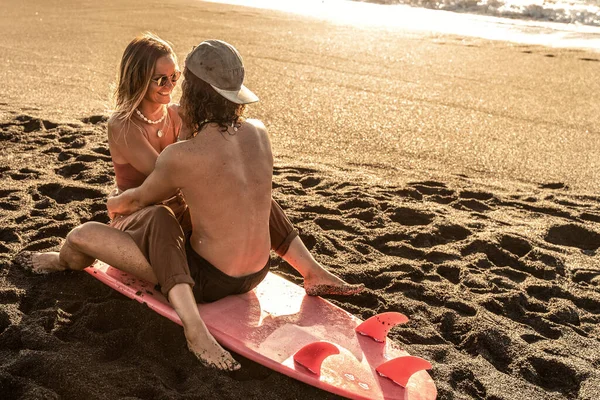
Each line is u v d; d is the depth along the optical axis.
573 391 3.20
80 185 4.97
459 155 6.61
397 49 11.45
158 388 2.80
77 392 2.78
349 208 5.08
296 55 10.55
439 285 4.03
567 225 4.98
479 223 4.92
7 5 13.55
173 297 3.02
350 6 16.59
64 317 3.32
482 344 3.48
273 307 3.32
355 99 8.34
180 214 3.48
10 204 4.61
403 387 2.89
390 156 6.48
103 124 6.72
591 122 7.82
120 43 10.66
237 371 2.98
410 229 4.72
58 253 3.67
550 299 3.99
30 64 9.14
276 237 3.51
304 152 6.48
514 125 7.62
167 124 3.65
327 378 2.88
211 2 15.74
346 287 3.48
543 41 12.79
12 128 6.32
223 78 2.91
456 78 9.63
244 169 3.06
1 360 2.98
